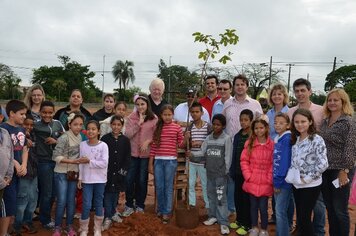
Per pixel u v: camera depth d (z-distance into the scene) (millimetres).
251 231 5090
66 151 5055
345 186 4445
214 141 5531
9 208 4578
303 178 4293
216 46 5688
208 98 7152
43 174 5246
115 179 5367
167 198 5727
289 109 5500
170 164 5719
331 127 4535
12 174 4371
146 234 5109
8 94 66062
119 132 5500
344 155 4344
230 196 6086
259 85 48594
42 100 5730
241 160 5148
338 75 62375
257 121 5023
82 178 5004
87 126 5035
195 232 5230
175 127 5828
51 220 5539
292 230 5430
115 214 5715
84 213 4980
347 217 4484
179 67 69688
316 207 4930
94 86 83812
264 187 4926
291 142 4598
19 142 4691
